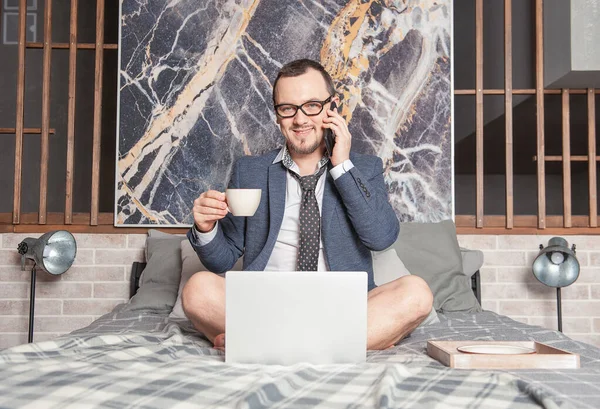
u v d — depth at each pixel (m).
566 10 3.35
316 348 1.59
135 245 3.55
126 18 3.59
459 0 4.07
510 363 1.52
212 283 1.97
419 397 1.20
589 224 3.60
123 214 3.52
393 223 2.22
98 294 3.54
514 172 4.60
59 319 3.54
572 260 3.30
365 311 1.60
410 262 3.11
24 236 3.57
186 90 3.56
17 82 3.67
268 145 3.54
